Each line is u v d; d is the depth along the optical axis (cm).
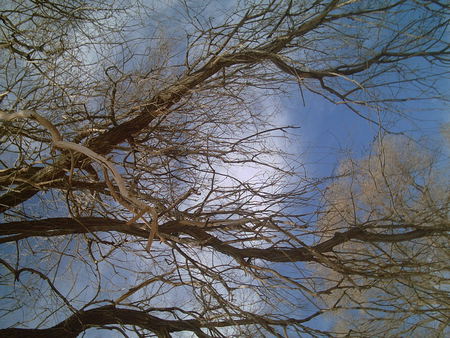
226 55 465
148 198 447
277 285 382
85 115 510
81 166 461
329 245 435
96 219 445
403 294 411
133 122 488
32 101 455
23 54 442
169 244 417
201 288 399
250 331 385
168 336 403
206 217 437
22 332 372
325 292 384
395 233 448
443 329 388
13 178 408
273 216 404
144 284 412
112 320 415
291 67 449
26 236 417
